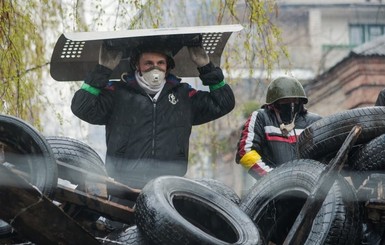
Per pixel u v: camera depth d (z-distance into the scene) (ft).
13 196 33.40
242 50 68.39
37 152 35.65
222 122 121.08
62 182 41.68
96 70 42.14
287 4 196.24
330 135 40.45
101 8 63.52
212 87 43.60
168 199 35.94
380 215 38.01
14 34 58.59
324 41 196.85
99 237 37.99
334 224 36.47
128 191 38.63
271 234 39.78
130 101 42.57
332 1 198.49
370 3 200.23
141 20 62.69
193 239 34.50
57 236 34.68
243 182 128.77
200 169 101.30
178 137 42.80
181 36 43.01
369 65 146.61
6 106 57.31
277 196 39.40
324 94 150.61
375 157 39.50
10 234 35.88
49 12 65.92
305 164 39.22
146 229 35.14
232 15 62.95
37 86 63.57
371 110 40.52
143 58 42.47
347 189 37.47
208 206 37.60
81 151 40.57
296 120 46.52
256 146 46.11
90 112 42.27
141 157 42.39
